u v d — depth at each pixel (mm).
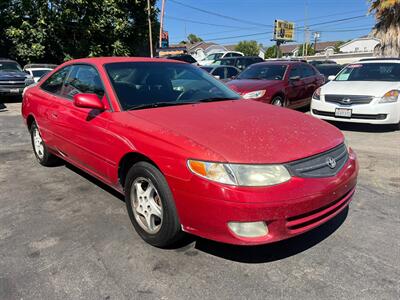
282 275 2646
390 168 5031
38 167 5188
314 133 3018
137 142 2955
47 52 22266
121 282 2582
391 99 6973
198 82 4180
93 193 4180
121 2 23281
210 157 2508
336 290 2475
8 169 5113
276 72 9266
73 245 3064
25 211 3729
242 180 2426
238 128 2898
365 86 7316
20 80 13414
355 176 3033
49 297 2432
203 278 2621
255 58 17219
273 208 2410
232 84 8641
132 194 3143
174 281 2590
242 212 2400
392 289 2479
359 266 2742
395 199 3973
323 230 3283
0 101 13719
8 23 20719
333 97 7410
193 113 3266
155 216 2963
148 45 27188
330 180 2699
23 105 5391
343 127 7918
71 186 4410
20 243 3102
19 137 7246
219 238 2535
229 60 16875
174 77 4059
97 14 22453
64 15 20953
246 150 2562
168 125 2949
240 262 2812
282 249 2984
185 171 2576
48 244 3084
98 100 3354
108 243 3094
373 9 20375
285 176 2506
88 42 22672
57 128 4297
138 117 3182
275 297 2414
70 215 3625
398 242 3082
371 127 7879
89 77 3910
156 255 2912
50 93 4676
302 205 2492
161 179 2779
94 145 3553
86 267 2758
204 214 2529
